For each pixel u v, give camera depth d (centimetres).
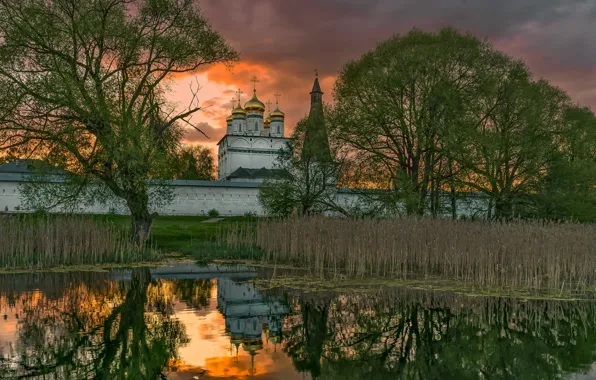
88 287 1438
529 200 3081
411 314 1139
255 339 905
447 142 2698
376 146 3025
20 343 849
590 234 1820
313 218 2292
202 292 1373
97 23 2280
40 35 2155
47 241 1886
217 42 2623
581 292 1462
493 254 1681
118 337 895
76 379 680
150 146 2227
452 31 3048
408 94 2962
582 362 812
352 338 935
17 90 2148
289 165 3148
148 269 1866
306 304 1230
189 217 5003
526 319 1109
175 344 858
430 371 757
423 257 1875
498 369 776
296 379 700
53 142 2169
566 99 3481
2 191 4734
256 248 2441
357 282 1570
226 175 8019
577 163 3070
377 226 2002
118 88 2322
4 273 1705
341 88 3212
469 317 1120
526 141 2969
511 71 3189
